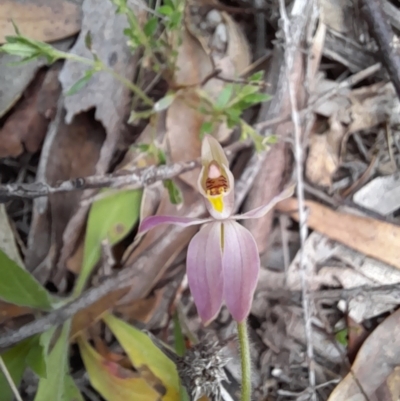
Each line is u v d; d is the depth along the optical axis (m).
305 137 0.09
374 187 0.09
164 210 0.09
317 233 0.09
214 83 0.09
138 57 0.09
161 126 0.09
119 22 0.09
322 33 0.09
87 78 0.08
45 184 0.08
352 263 0.09
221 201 0.06
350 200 0.09
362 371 0.08
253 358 0.09
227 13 0.09
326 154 0.09
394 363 0.08
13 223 0.09
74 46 0.09
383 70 0.09
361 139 0.10
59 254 0.09
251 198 0.09
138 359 0.08
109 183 0.08
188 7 0.09
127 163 0.09
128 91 0.09
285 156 0.09
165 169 0.08
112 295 0.08
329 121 0.09
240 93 0.08
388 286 0.08
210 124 0.08
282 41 0.09
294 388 0.09
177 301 0.09
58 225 0.09
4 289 0.07
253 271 0.06
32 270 0.09
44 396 0.07
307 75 0.09
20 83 0.09
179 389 0.08
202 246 0.06
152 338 0.08
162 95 0.09
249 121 0.10
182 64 0.09
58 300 0.08
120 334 0.08
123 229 0.09
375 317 0.09
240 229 0.06
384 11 0.09
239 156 0.09
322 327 0.09
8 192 0.08
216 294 0.06
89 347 0.08
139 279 0.08
